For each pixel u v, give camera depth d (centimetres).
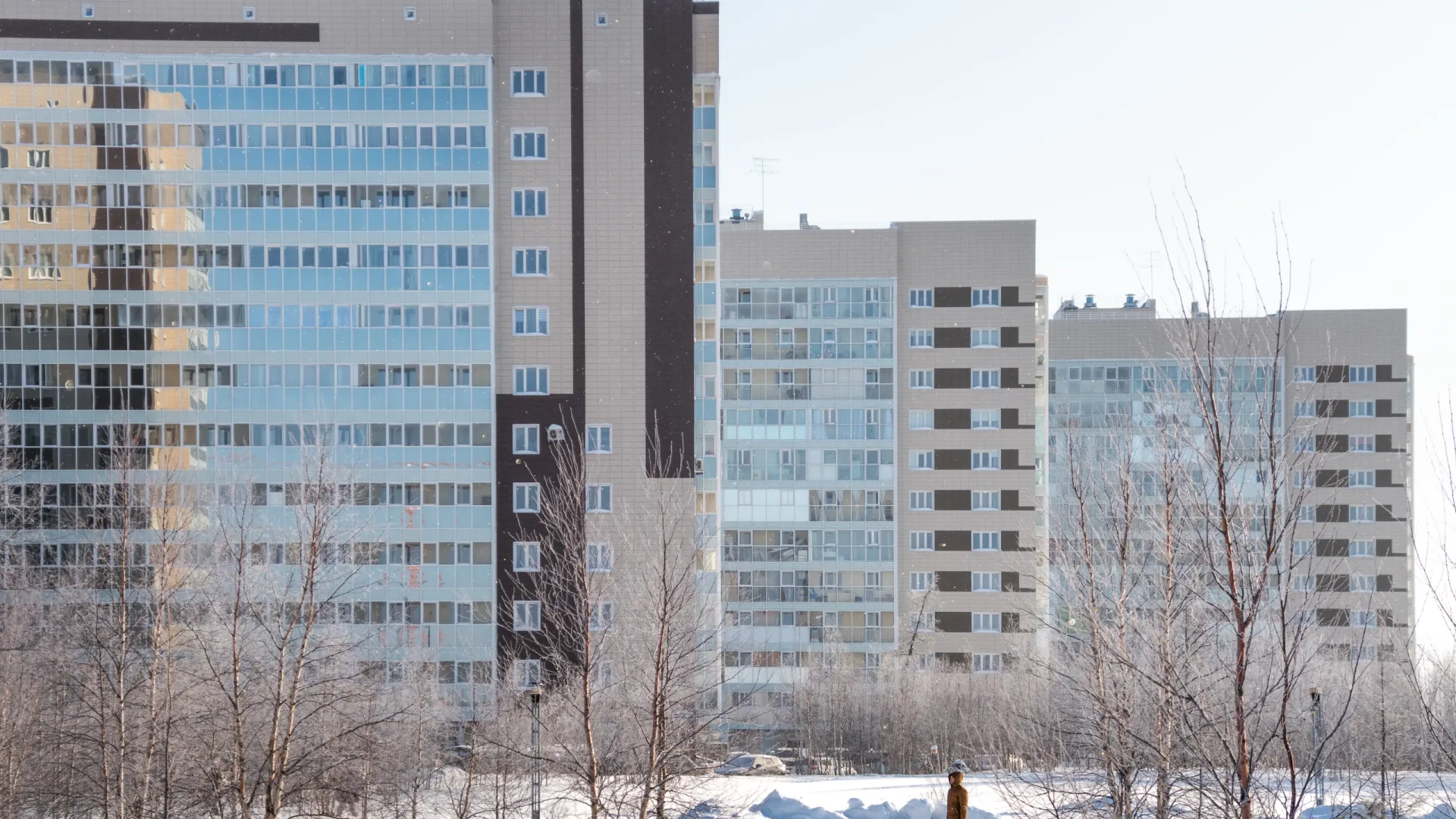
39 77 6475
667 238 6625
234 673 3534
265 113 6494
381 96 6512
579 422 6550
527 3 6644
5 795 3853
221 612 4222
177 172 6488
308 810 4244
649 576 4731
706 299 6712
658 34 6681
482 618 6369
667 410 6556
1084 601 2908
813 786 4206
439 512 6425
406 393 6475
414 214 6506
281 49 6531
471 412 6481
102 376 6412
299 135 6500
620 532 6438
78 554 5303
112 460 5522
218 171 6488
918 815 3497
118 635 3922
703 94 6812
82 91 6481
